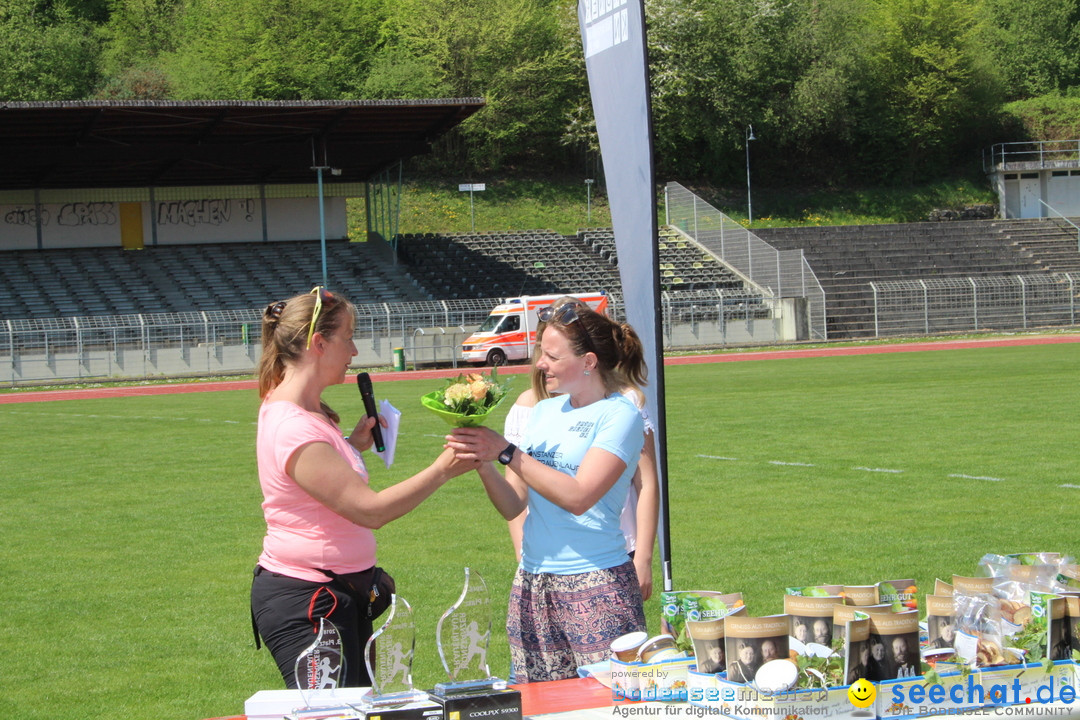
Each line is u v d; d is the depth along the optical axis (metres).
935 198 70.06
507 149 66.88
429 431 17.56
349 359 3.82
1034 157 72.19
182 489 12.60
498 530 9.95
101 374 37.16
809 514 10.00
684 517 10.03
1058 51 78.50
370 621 3.86
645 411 4.49
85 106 34.91
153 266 44.00
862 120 72.00
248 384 33.06
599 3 5.43
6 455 16.22
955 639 3.26
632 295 5.37
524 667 4.04
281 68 60.66
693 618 3.38
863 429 15.67
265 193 47.28
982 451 13.29
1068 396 19.03
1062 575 3.41
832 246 54.19
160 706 5.70
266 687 6.00
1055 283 47.47
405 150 43.09
